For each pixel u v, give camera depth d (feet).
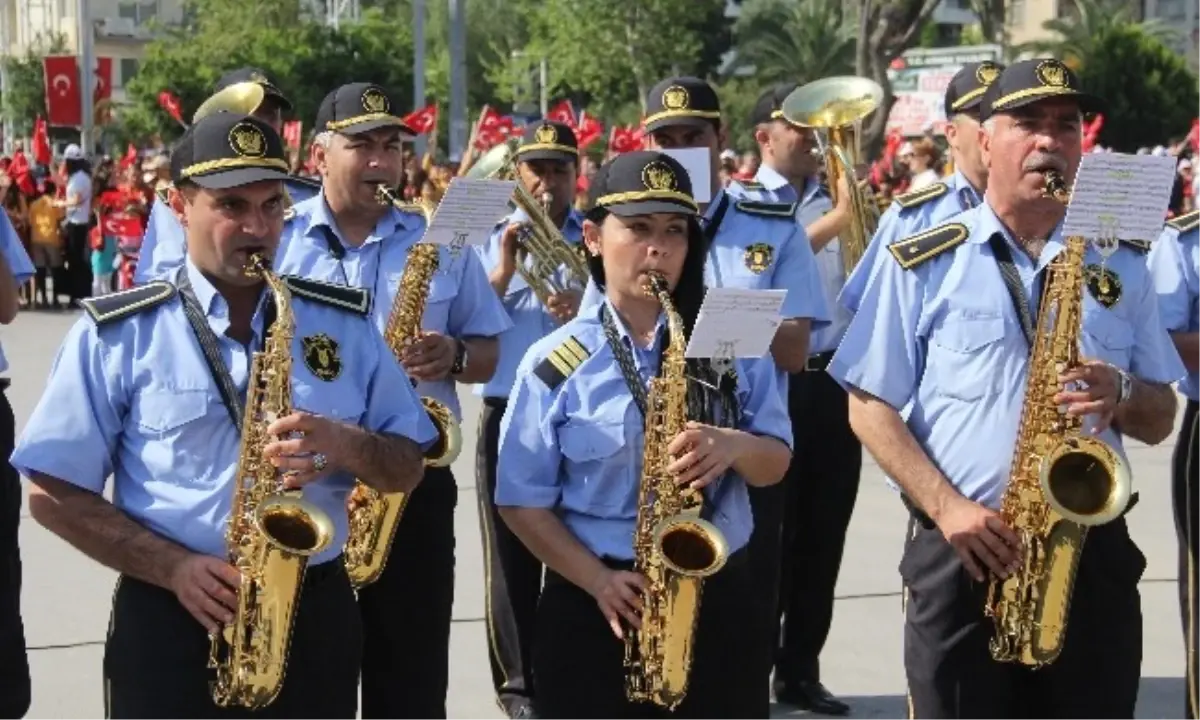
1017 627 14.61
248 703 13.23
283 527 13.35
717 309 13.70
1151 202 14.07
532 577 21.94
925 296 15.11
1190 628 19.40
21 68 184.34
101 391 13.41
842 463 22.67
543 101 160.66
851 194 23.00
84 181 75.77
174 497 13.33
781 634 22.95
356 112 18.66
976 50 112.47
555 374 14.26
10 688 19.29
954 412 14.98
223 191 13.23
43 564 29.63
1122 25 150.92
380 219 19.22
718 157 21.33
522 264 22.38
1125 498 14.32
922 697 15.20
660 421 14.03
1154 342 15.47
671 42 175.22
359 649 14.47
